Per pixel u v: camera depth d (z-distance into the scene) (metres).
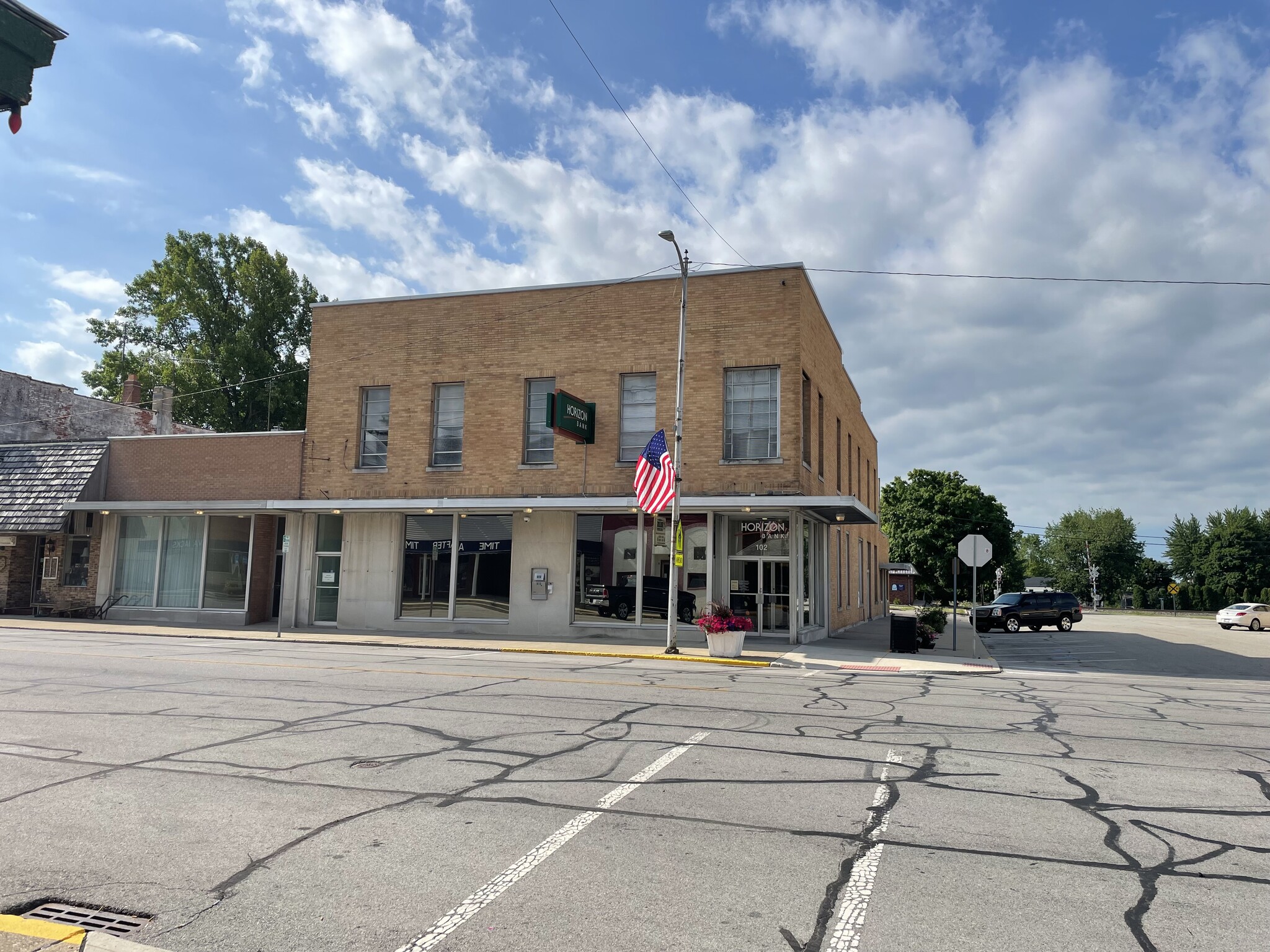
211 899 4.69
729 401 22.48
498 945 4.14
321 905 4.61
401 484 24.89
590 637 22.94
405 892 4.80
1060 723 10.64
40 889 4.82
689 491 22.23
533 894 4.79
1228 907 4.72
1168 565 104.31
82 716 9.68
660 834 5.86
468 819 6.14
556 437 23.66
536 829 5.92
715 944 4.18
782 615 22.41
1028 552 125.88
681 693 12.52
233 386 45.50
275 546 27.58
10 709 10.09
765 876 5.10
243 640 21.59
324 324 26.17
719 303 22.59
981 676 17.42
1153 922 4.52
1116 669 20.41
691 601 22.53
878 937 4.28
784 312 22.06
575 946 4.14
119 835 5.72
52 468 28.22
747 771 7.62
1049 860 5.46
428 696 11.55
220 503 25.42
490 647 20.50
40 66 3.56
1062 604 39.47
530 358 24.08
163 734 8.78
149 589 27.41
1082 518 112.06
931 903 4.73
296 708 10.44
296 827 5.91
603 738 8.93
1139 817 6.43
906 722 10.42
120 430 36.66
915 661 19.84
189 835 5.73
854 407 34.16
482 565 24.20
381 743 8.51
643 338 23.12
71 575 28.28
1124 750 8.94
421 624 24.44
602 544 23.30
